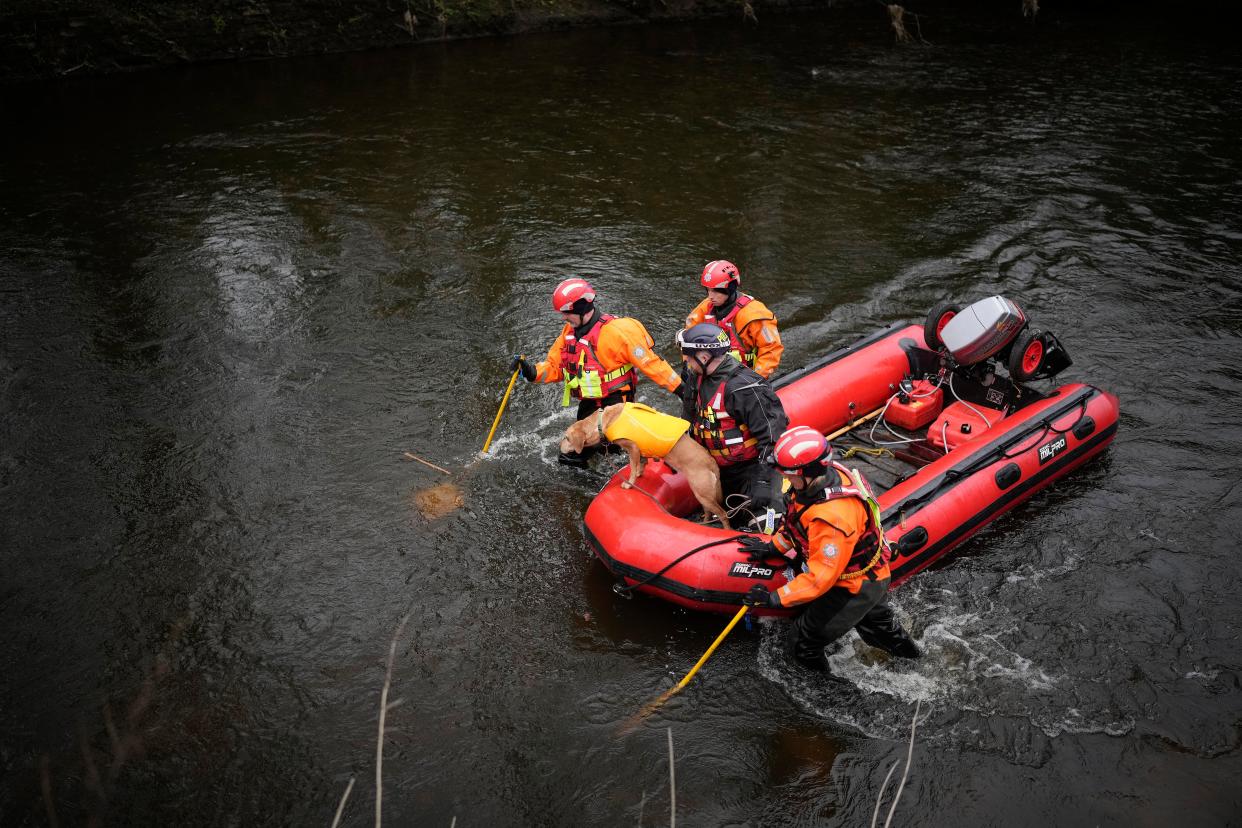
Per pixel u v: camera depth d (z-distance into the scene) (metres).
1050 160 11.26
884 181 10.78
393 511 5.68
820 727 4.19
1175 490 5.66
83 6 14.34
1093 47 16.36
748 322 5.40
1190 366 7.02
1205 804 3.79
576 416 6.68
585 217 9.98
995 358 5.84
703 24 18.45
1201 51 15.88
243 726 4.24
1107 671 4.43
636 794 3.90
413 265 8.96
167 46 15.04
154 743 4.15
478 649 4.66
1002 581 4.97
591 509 5.06
